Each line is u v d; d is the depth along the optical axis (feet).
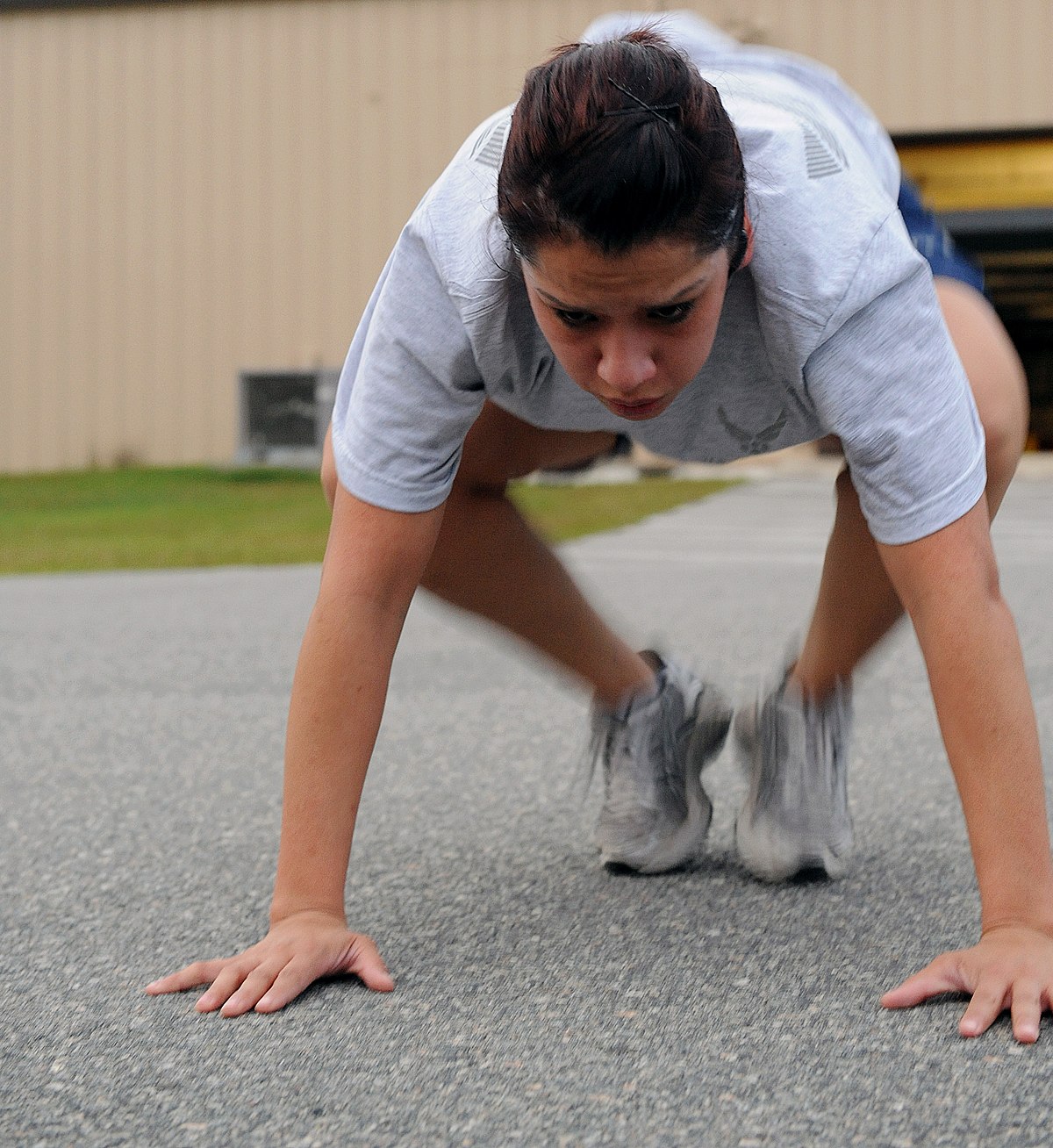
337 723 5.12
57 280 52.80
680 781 6.38
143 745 9.62
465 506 6.00
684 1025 4.63
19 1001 5.01
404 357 4.93
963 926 5.60
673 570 19.98
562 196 3.90
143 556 23.93
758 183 4.58
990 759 4.68
